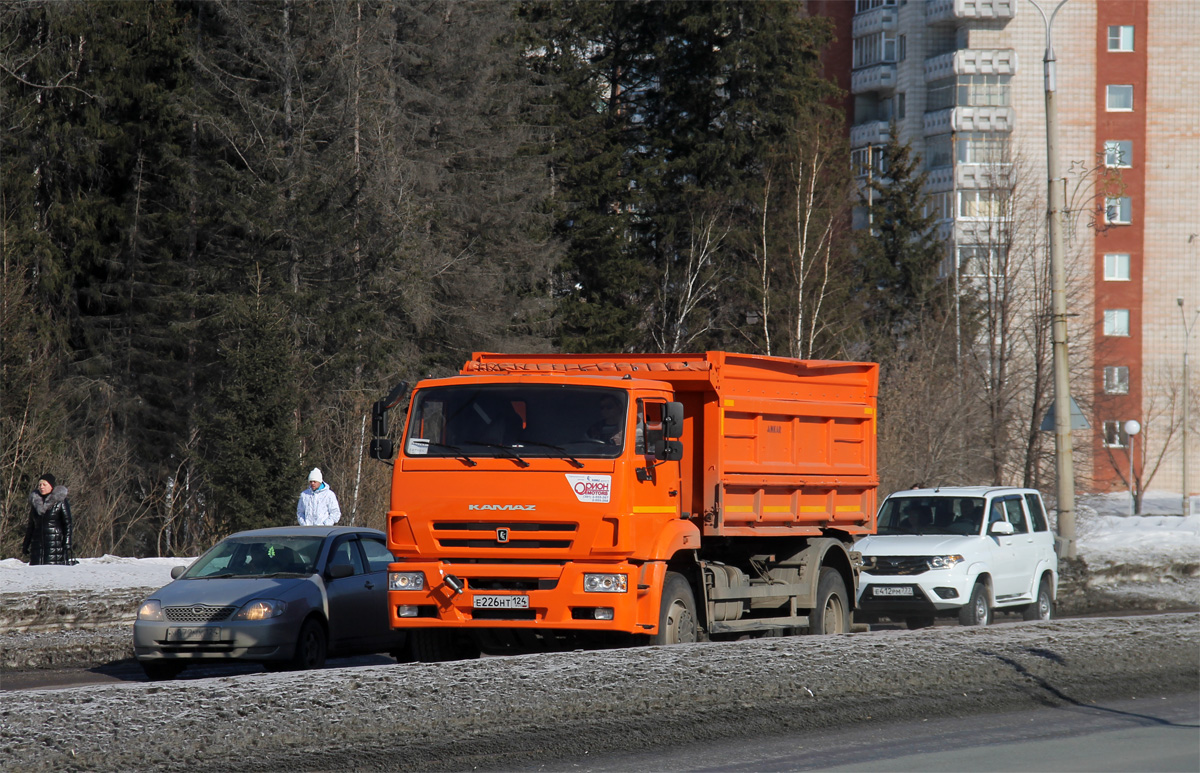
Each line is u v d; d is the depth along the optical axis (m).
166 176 162.75
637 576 46.19
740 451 53.47
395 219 153.00
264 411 107.81
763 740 35.88
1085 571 92.25
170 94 158.88
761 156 190.38
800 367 57.72
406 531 46.75
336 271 151.12
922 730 37.94
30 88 153.38
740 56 191.00
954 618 82.88
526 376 47.78
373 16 163.00
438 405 47.62
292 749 32.94
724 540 54.22
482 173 178.12
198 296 144.38
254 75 161.38
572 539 45.38
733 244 191.38
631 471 46.06
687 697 39.56
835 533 62.34
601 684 39.94
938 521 74.69
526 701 37.78
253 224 144.12
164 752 31.72
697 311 188.75
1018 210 142.62
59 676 53.47
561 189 199.25
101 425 149.50
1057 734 37.62
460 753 33.25
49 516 81.44
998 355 134.00
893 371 133.62
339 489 117.69
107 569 78.50
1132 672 49.28
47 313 147.88
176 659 51.50
